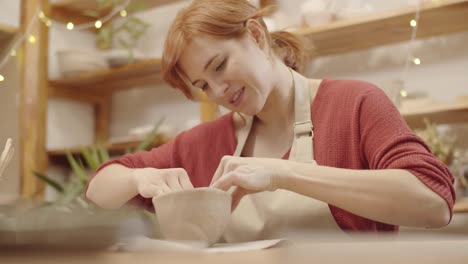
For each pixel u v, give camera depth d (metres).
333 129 1.31
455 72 2.66
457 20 2.53
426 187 1.05
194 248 0.49
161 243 0.51
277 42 1.50
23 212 0.48
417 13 2.43
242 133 1.47
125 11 3.44
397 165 1.10
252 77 1.26
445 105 2.35
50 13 3.59
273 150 1.42
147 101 3.78
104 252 0.39
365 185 1.05
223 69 1.25
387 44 2.83
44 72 3.50
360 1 2.89
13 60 3.39
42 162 3.42
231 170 1.09
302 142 1.34
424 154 1.11
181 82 1.38
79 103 3.91
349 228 1.22
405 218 1.04
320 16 2.74
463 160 2.39
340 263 0.33
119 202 1.30
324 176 1.07
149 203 1.39
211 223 0.83
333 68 3.01
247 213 1.27
